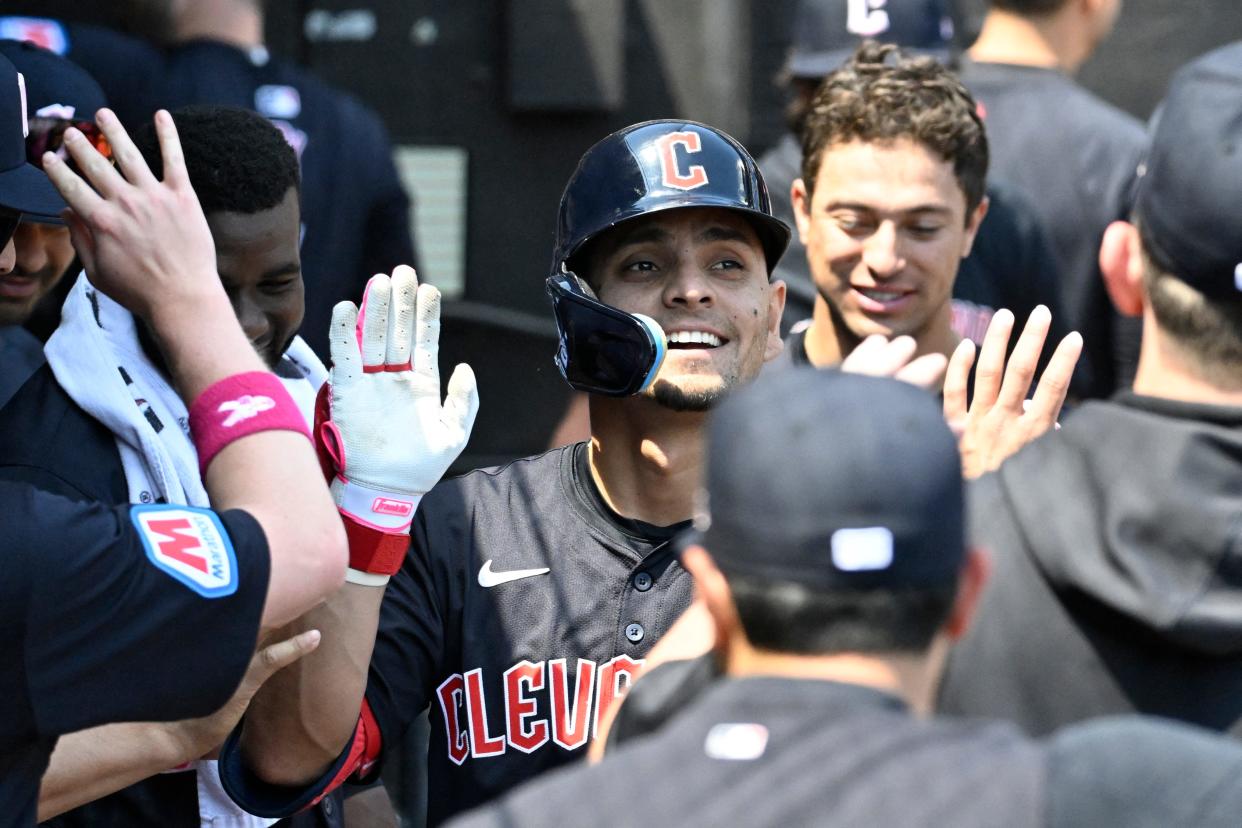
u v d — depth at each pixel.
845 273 12.80
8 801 7.29
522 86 22.25
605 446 9.65
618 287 9.73
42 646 7.10
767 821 5.50
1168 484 7.03
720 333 9.62
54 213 9.29
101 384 9.19
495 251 22.64
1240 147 7.07
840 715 5.75
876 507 5.79
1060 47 16.41
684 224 9.62
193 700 7.41
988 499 7.49
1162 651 7.09
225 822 9.44
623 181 9.62
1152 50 23.06
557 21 22.16
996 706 7.23
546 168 22.59
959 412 9.16
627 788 5.73
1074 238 15.61
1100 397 15.74
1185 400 7.25
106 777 8.48
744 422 6.02
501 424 22.50
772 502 5.84
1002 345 9.04
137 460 9.25
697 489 9.59
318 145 16.11
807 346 13.48
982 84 16.19
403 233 16.77
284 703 8.73
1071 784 5.48
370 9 22.27
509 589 9.57
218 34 16.31
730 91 22.67
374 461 8.56
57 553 7.10
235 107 10.26
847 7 16.48
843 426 5.90
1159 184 7.31
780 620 5.85
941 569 5.88
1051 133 15.73
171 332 7.92
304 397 10.43
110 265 7.92
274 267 9.92
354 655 8.71
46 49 12.68
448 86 22.44
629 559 9.55
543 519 9.73
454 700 9.57
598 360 9.38
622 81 22.59
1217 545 6.94
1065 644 7.19
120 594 7.19
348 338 8.66
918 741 5.65
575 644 9.45
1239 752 5.55
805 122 14.58
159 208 7.97
